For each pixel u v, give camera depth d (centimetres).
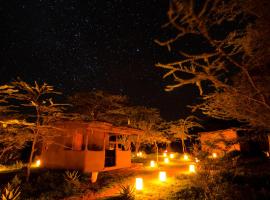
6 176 1202
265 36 322
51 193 877
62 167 1399
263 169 1153
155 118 2702
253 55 340
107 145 1962
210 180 866
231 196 736
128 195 818
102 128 1509
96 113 2761
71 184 984
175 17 231
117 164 1686
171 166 1947
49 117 1145
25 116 1301
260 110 397
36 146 1909
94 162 1427
